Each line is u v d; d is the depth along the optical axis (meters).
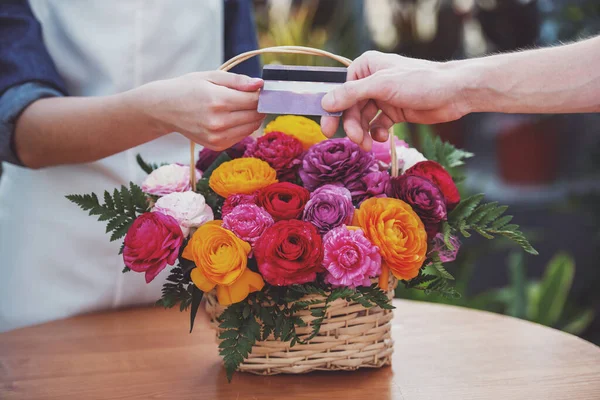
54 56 1.47
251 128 1.08
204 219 1.04
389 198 1.04
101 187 1.46
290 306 1.01
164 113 1.10
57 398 1.01
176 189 1.10
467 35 3.96
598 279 3.26
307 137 1.16
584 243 3.56
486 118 4.53
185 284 1.06
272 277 0.95
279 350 1.05
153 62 1.46
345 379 1.08
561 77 0.98
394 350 1.21
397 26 3.92
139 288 1.49
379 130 1.13
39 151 1.32
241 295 0.97
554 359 1.15
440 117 1.06
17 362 1.16
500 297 2.55
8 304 1.46
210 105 1.03
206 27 1.53
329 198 1.01
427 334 1.29
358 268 0.97
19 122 1.30
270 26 3.57
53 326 1.36
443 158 1.25
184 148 1.54
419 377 1.08
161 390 1.04
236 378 1.08
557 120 4.07
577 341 1.24
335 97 1.02
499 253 3.70
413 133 3.26
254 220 1.00
